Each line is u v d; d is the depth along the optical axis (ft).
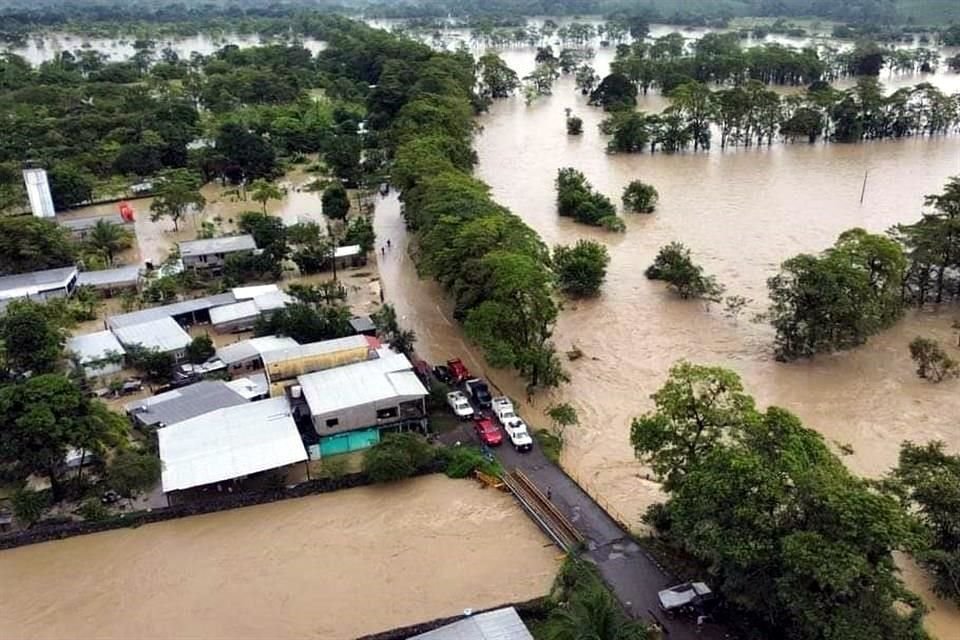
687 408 155.53
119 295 304.91
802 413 216.95
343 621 147.13
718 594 139.74
